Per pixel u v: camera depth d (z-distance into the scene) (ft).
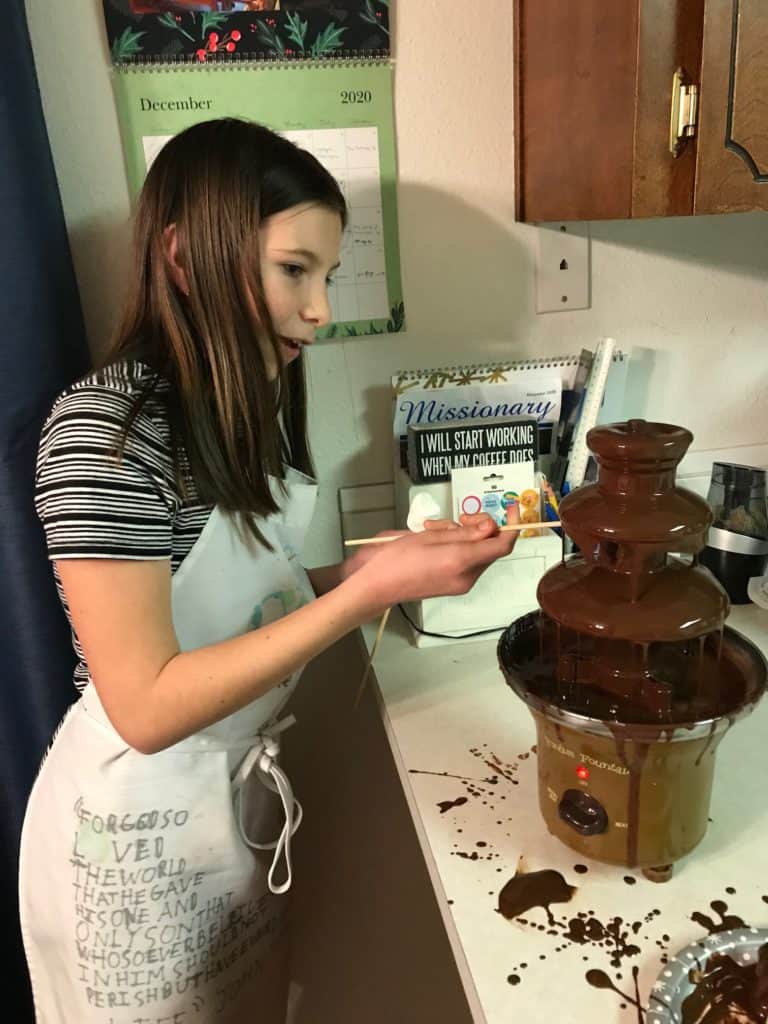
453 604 3.36
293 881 4.19
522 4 3.30
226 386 2.46
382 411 3.81
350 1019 4.38
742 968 1.82
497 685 3.10
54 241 3.10
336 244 2.64
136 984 2.79
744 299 3.99
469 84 3.45
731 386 4.12
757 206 2.53
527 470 3.31
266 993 3.38
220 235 2.38
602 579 1.99
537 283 3.76
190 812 2.72
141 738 2.22
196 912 2.83
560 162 3.13
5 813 3.56
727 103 2.41
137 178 3.34
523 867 2.18
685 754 1.95
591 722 1.91
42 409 3.07
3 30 2.79
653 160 2.53
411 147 3.49
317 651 2.36
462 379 3.61
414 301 3.68
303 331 2.70
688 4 2.38
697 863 2.17
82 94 3.24
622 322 3.91
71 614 2.25
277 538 2.94
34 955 3.03
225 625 2.70
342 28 3.28
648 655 2.11
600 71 2.73
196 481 2.46
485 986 1.83
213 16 3.19
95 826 2.64
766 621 3.48
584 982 1.83
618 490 1.94
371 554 3.43
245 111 3.33
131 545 2.19
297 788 4.19
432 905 3.78
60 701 3.38
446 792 2.49
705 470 4.22
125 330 2.65
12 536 3.13
